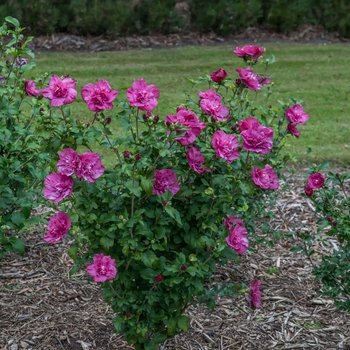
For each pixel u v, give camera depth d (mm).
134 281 3051
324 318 3990
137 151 2867
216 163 3076
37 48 11062
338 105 8711
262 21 12906
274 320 3959
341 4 12812
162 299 3043
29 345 3629
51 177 2738
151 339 3404
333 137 7391
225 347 3691
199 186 3051
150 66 10344
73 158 2701
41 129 2979
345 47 12234
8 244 3635
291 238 4973
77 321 3865
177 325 3133
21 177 3834
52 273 4391
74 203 2908
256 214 4457
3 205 3693
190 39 12109
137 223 2910
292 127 3691
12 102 3957
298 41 12539
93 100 2809
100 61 10547
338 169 6367
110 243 2840
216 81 3504
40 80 3910
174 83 9391
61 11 11492
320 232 5066
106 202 2883
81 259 2994
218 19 12250
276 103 8648
